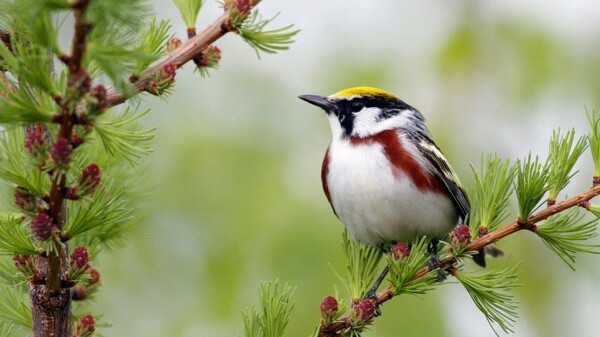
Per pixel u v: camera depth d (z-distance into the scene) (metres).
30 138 4.77
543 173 6.30
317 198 11.62
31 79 4.57
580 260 11.88
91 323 5.79
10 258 6.52
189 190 11.70
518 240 12.00
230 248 11.42
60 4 4.22
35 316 5.58
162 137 11.91
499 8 13.13
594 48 12.80
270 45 5.91
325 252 11.16
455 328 11.30
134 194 6.81
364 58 12.93
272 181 11.78
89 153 6.55
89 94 4.64
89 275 5.52
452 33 13.05
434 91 12.95
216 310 11.24
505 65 12.98
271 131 12.20
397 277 6.66
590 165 12.08
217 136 12.02
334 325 6.33
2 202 6.09
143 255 11.52
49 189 5.16
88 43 4.46
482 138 12.75
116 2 4.24
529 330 11.87
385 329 11.06
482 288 6.68
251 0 5.80
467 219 9.24
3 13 4.83
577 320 11.84
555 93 12.72
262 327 5.89
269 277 11.21
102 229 6.61
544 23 12.94
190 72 12.39
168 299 11.48
